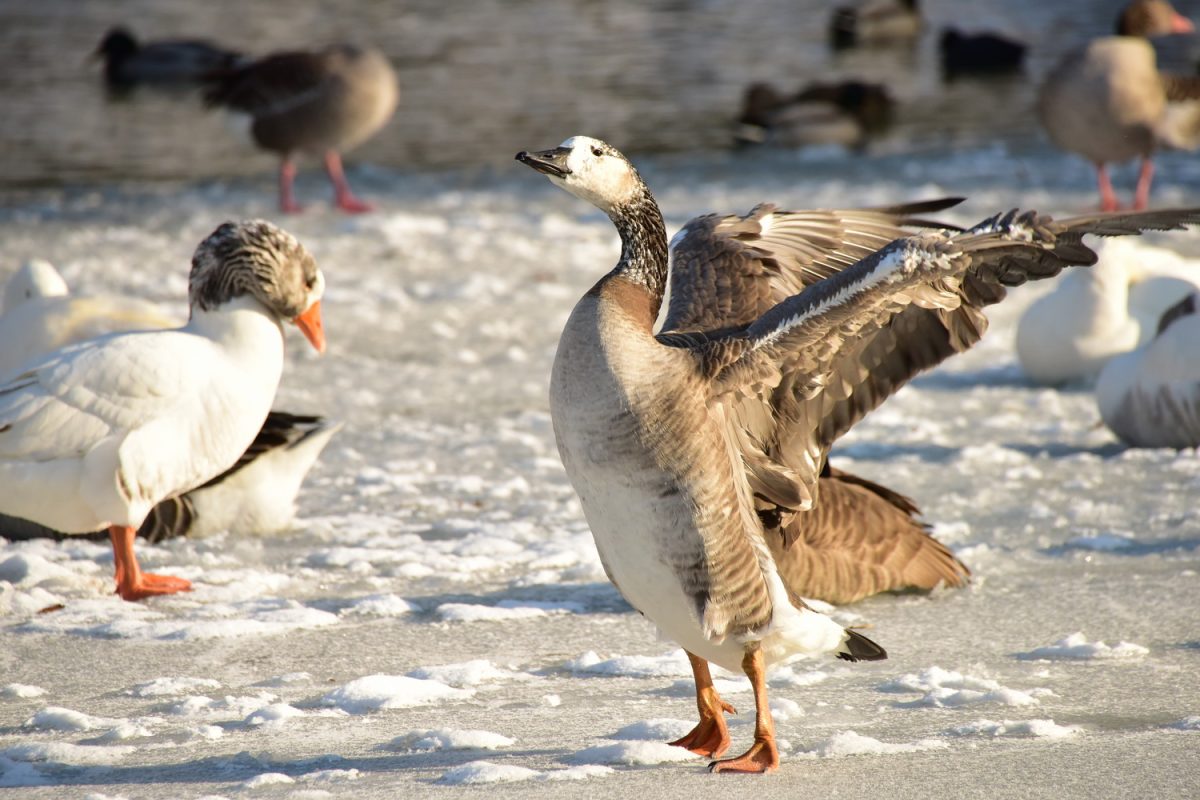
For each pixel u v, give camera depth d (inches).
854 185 1334.9
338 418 688.4
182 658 383.6
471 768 283.4
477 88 1934.1
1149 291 761.0
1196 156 1552.7
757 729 297.7
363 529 516.1
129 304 553.3
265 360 463.8
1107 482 569.9
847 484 439.5
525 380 772.0
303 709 341.1
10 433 439.5
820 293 306.7
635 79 2010.3
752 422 323.6
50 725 327.6
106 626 406.0
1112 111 1195.9
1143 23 1385.3
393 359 812.6
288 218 1221.7
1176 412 604.1
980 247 291.3
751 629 305.9
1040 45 2385.6
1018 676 362.6
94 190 1347.2
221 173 1457.9
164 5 2891.2
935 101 1894.7
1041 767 283.6
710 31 2524.6
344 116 1234.0
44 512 446.3
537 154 327.3
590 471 308.5
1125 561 468.8
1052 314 757.9
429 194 1338.6
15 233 1122.0
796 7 2849.4
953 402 736.3
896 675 368.8
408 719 331.9
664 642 398.9
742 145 1577.3
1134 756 289.4
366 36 2426.2
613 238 1137.4
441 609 426.0
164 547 496.4
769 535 363.6
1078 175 1406.3
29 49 2358.5
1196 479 568.4
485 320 900.0
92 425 439.8
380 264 1045.2
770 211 405.4
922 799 267.7
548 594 444.8
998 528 509.4
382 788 276.2
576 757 298.7
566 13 2731.3
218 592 442.3
